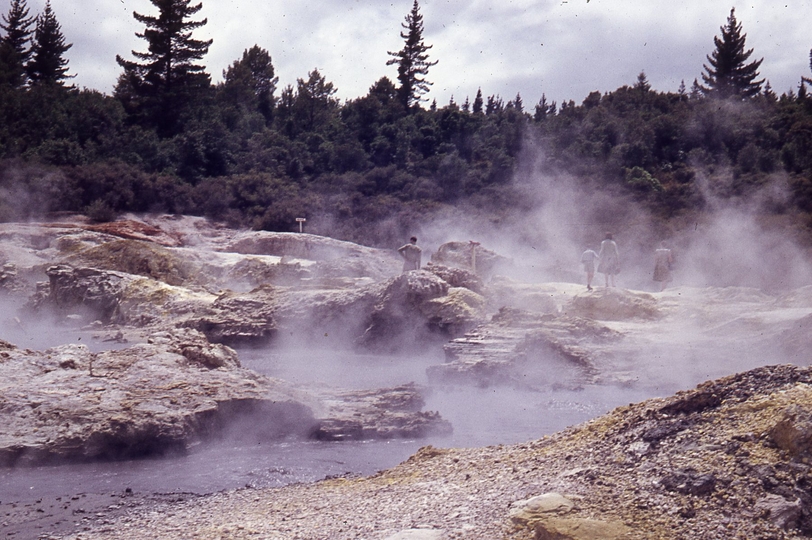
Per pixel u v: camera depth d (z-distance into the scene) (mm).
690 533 5012
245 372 13391
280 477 9398
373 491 7164
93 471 9844
